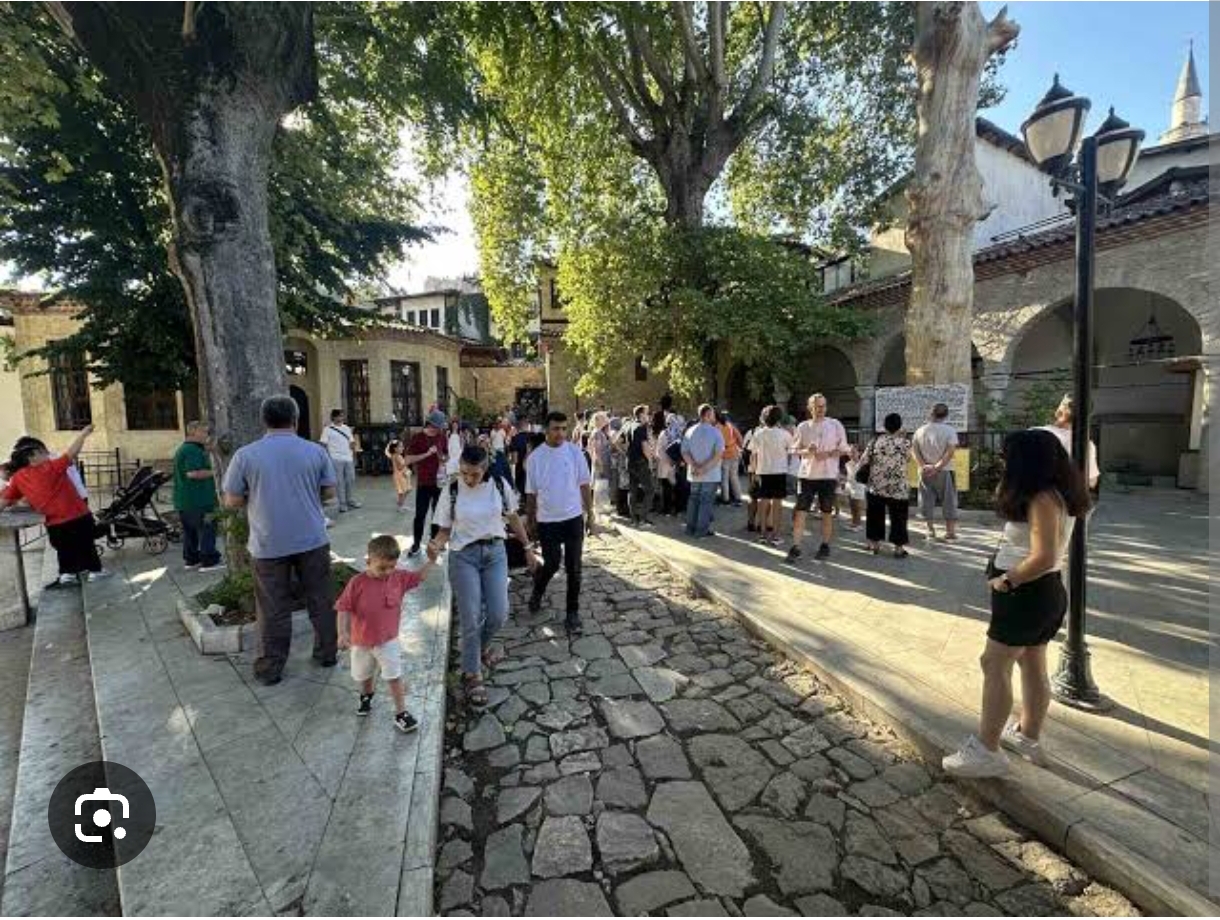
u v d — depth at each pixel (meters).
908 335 10.31
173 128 4.76
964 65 9.45
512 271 20.19
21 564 5.93
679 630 5.21
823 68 17.03
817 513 9.83
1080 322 3.53
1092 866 2.44
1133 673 3.87
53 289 12.05
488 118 9.43
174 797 2.86
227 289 4.93
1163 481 12.52
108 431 16.45
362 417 19.08
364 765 3.10
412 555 7.42
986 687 2.86
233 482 3.99
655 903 2.37
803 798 2.96
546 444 5.31
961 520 8.97
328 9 6.81
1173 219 9.84
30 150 9.07
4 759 3.67
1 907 2.48
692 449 8.27
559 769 3.26
